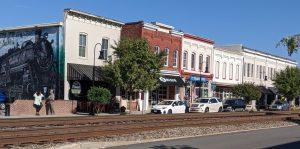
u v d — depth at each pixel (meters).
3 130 20.50
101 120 29.39
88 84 44.09
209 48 61.66
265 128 29.61
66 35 43.06
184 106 47.25
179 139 21.38
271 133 25.70
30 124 24.70
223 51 64.94
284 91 69.81
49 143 17.83
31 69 45.28
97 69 44.84
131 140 20.31
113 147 17.88
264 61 76.44
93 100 39.47
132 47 42.22
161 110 44.28
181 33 55.47
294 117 41.34
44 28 44.31
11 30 46.75
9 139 17.44
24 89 45.81
